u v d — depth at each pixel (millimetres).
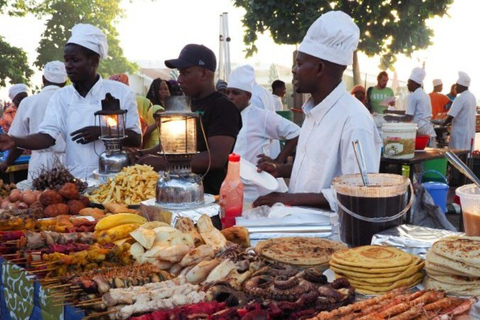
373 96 11203
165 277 2086
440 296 1839
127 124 4660
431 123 10359
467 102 10547
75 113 4516
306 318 1707
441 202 5984
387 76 11203
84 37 4422
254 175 3010
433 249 1957
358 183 2566
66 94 4586
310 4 11234
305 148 3195
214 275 2059
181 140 2887
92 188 3732
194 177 2955
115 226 2623
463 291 1875
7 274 2424
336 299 1817
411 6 11352
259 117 5379
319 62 2990
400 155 6148
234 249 2246
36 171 4555
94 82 4559
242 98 5309
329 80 3021
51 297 2037
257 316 1680
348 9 11375
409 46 11719
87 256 2211
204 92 3949
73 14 17562
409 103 9742
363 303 1780
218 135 3809
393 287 1943
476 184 2338
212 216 2855
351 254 2088
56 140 4672
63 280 2041
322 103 3033
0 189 3832
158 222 2527
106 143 4090
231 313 1737
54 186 3523
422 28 11672
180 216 2746
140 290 1901
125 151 4148
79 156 4480
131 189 3414
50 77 6035
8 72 16797
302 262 2152
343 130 2953
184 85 3918
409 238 2289
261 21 11648
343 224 2512
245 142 5344
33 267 2232
